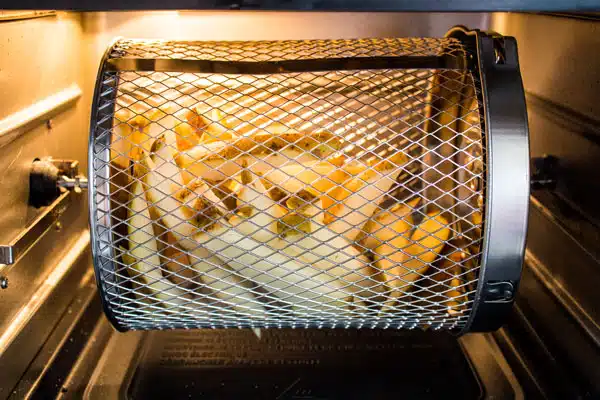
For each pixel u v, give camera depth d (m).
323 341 0.41
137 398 0.36
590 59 0.38
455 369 0.39
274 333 0.42
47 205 0.38
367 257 0.33
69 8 0.26
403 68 0.32
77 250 0.44
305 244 0.32
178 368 0.39
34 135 0.38
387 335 0.42
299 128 0.33
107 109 0.31
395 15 0.50
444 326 0.34
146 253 0.32
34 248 0.38
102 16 0.49
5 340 0.33
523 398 0.36
